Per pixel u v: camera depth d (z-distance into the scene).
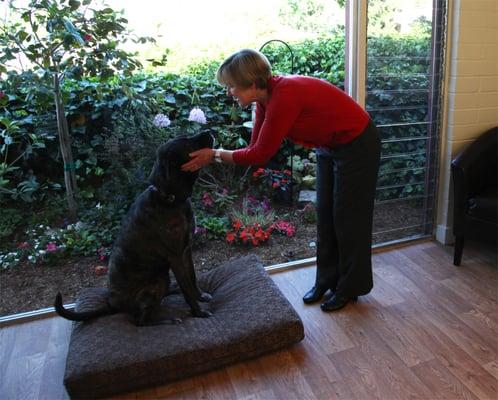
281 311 1.71
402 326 1.85
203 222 2.74
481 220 2.17
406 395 1.47
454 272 2.31
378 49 2.31
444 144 2.57
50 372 1.65
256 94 1.66
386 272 2.33
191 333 1.62
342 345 1.74
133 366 1.48
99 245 2.49
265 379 1.57
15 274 2.33
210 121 3.23
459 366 1.59
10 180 2.92
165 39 3.24
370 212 1.85
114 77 2.66
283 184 3.11
